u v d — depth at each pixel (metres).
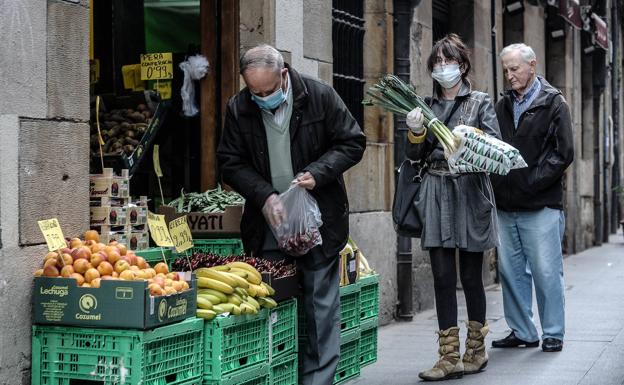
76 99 5.59
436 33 12.52
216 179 7.87
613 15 24.72
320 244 5.85
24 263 5.13
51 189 5.38
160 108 7.29
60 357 5.00
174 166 7.99
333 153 5.79
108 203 5.86
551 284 7.79
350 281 6.52
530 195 7.77
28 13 5.23
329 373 5.88
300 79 5.77
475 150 6.45
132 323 4.78
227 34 7.83
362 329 6.77
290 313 5.96
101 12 8.05
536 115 7.79
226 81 7.83
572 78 19.55
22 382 5.06
